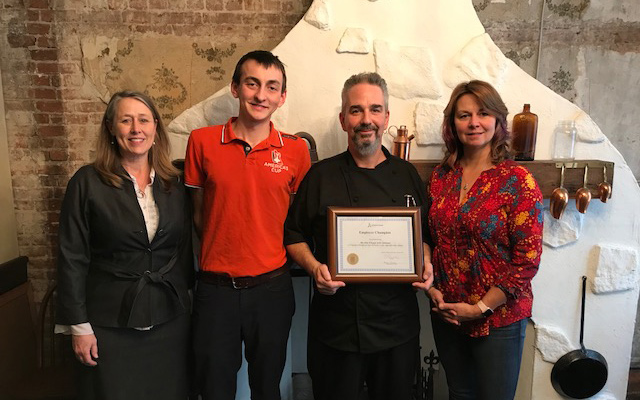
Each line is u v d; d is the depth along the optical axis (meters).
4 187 2.15
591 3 2.12
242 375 2.03
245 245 1.52
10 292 2.13
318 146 1.96
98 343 1.45
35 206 2.23
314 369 1.60
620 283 2.01
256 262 1.52
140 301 1.45
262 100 1.49
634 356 2.46
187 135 1.97
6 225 2.16
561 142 1.95
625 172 1.96
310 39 1.89
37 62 2.10
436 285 1.58
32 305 2.28
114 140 1.47
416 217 1.48
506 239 1.44
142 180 1.50
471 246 1.48
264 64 1.50
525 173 1.45
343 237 1.48
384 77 1.91
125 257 1.45
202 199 1.64
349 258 1.47
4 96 2.13
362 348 1.49
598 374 2.01
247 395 2.05
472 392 1.64
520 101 1.94
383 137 1.95
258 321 1.54
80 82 2.12
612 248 1.98
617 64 2.18
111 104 1.44
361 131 1.49
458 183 1.56
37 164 2.20
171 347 1.55
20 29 2.07
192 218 1.71
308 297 2.10
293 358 2.15
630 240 2.00
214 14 2.10
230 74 2.15
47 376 2.03
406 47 1.90
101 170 1.44
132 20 2.08
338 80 1.92
